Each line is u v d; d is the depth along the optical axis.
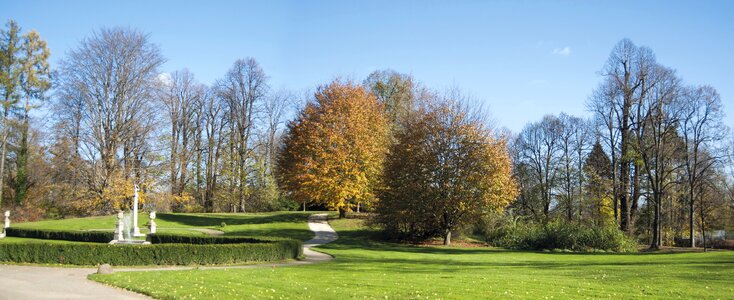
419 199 37.12
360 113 46.78
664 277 17.33
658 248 37.94
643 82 40.09
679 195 46.09
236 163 58.94
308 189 45.78
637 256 28.58
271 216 52.44
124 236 37.97
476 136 37.41
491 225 40.16
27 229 38.47
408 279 17.09
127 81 46.59
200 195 61.12
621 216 42.84
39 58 50.31
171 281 16.34
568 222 38.84
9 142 52.00
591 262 24.83
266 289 14.79
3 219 49.28
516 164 59.03
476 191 36.81
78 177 46.62
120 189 45.75
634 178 42.50
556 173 55.91
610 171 48.22
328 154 45.38
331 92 48.31
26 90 50.22
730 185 48.53
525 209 57.06
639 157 40.81
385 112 55.69
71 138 46.34
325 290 14.65
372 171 45.31
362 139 46.25
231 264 23.67
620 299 13.11
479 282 16.30
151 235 32.75
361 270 20.23
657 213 38.81
